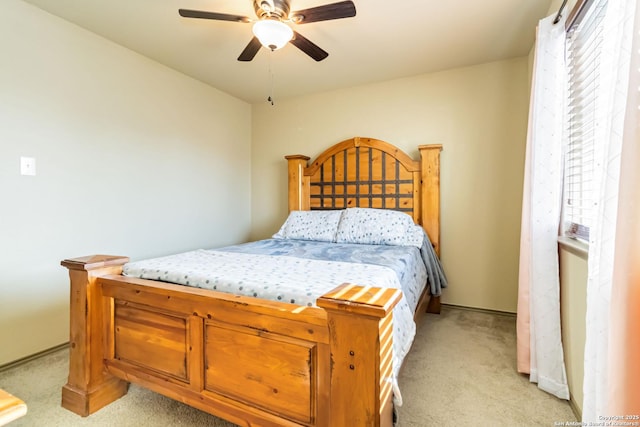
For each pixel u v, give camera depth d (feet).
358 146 10.73
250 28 7.45
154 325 4.66
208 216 11.24
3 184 6.28
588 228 4.96
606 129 3.21
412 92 10.28
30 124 6.64
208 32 7.66
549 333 5.49
